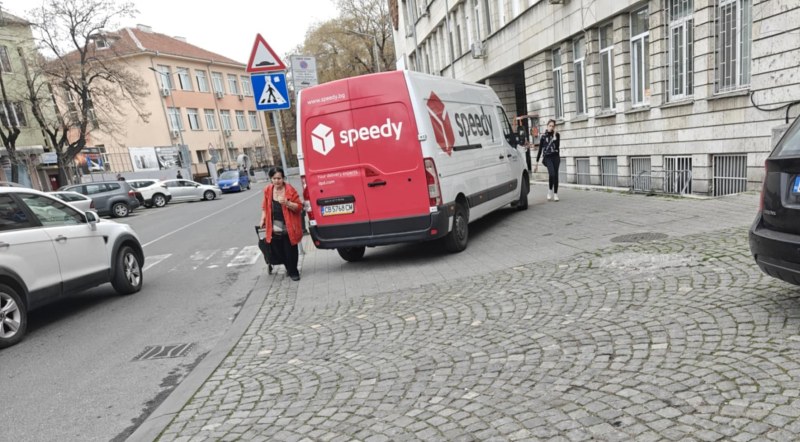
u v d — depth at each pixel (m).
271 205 7.70
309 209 7.76
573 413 2.97
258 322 5.81
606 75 14.82
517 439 2.79
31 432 3.74
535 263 6.53
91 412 3.99
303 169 7.70
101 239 7.46
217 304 7.00
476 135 8.96
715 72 10.63
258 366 4.46
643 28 12.95
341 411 3.41
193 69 50.78
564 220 9.39
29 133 31.77
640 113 12.97
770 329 3.63
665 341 3.71
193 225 17.45
